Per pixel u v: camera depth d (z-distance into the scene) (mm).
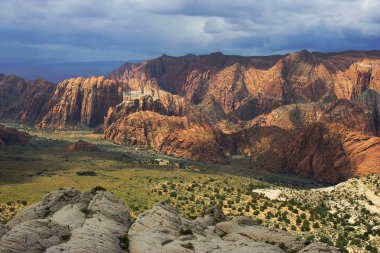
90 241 76562
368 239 139125
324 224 149000
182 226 90000
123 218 95312
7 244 70938
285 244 86688
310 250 80562
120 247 79188
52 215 97188
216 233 94375
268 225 142125
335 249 81438
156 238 81500
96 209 94875
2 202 160000
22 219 97688
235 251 77125
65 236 78625
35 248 72500
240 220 99062
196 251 76812
